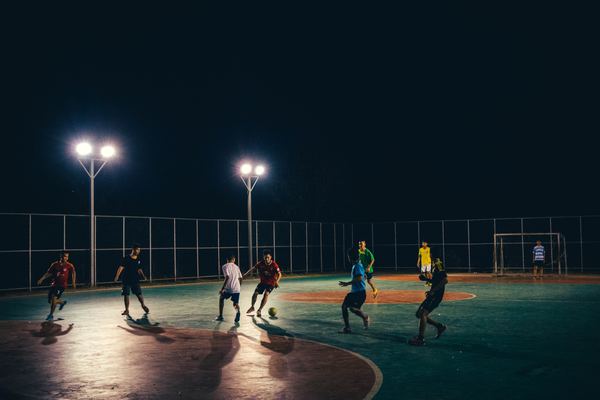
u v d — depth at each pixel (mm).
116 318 16234
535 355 10375
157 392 8016
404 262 43656
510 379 8609
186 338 12531
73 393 8016
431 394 7812
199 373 9141
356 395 7777
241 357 10383
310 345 11555
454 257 42125
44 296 24531
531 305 18516
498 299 20578
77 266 31969
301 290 26453
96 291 26734
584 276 34969
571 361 9852
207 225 39000
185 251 36250
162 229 35812
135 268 16641
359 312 13359
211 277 35594
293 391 8008
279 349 11148
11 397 7840
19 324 15062
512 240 40812
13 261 34125
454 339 12109
